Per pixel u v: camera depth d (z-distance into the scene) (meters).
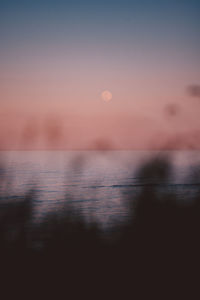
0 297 5.11
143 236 7.28
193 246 6.70
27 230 8.36
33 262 6.21
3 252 6.77
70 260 6.46
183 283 5.53
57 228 8.55
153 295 5.20
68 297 5.10
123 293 5.23
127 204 12.66
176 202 8.96
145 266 6.14
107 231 8.48
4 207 12.71
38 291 5.33
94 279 5.66
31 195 18.84
